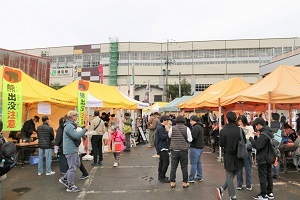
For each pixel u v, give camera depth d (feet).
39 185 22.80
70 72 213.66
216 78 202.28
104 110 56.29
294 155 27.91
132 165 32.35
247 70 197.88
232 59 200.85
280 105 41.14
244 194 19.99
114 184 23.17
